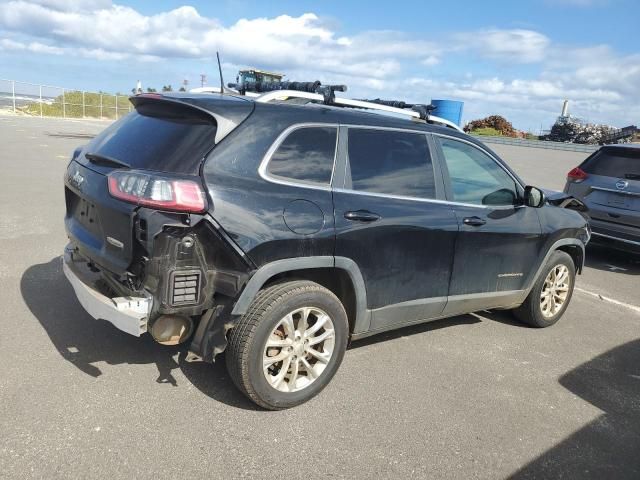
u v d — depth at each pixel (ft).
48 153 49.73
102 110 144.05
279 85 13.96
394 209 12.07
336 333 11.30
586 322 18.11
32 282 16.40
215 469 8.93
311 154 11.12
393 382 12.53
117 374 11.59
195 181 9.64
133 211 9.63
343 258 11.21
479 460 9.94
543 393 12.78
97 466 8.70
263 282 10.19
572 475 9.80
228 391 11.37
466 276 14.06
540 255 15.94
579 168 27.37
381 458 9.69
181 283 9.65
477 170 14.39
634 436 11.28
